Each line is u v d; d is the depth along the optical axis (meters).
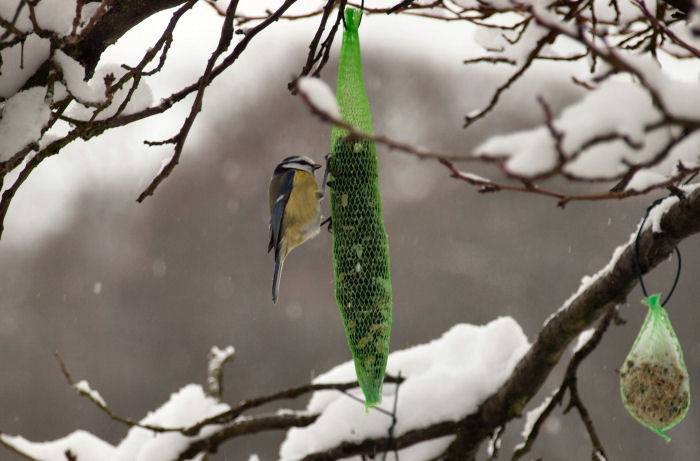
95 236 28.89
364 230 5.76
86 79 4.20
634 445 20.14
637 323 21.94
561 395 5.66
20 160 3.65
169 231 29.02
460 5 5.06
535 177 2.24
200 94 4.23
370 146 5.82
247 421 6.52
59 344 26.20
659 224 4.46
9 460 13.95
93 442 6.71
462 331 6.63
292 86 4.48
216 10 5.53
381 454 6.38
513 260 26.22
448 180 28.64
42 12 3.70
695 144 2.92
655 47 4.43
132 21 4.12
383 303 5.72
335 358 25.28
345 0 4.56
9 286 27.66
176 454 6.44
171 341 26.41
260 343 25.80
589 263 25.36
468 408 6.01
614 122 2.20
